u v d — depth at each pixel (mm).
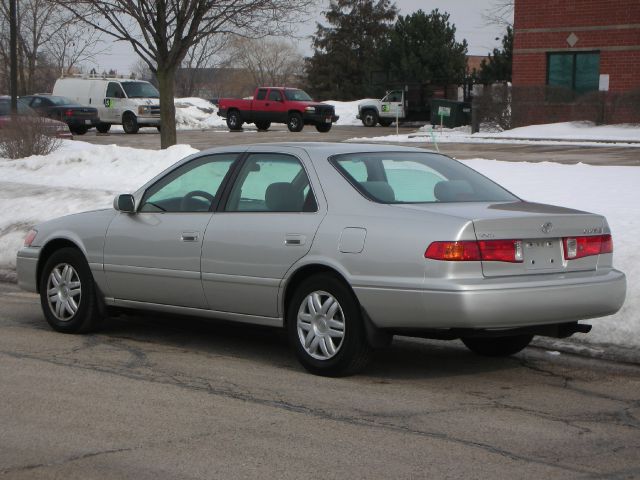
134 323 9438
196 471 5121
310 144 7871
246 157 7910
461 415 6246
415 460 5320
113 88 41500
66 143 26938
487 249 6594
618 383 7199
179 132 42812
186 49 22078
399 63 58312
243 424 5988
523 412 6348
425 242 6605
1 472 5105
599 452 5504
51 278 8883
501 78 52469
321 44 77188
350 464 5242
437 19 58312
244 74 94438
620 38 35906
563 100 35438
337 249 6988
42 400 6500
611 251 7312
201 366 7605
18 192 17000
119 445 5551
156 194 8312
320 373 7219
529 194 14695
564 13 37062
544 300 6652
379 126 50438
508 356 8102
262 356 8000
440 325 6594
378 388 6938
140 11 21438
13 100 28219
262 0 21609
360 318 6953
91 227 8617
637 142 29266
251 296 7520
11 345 8297
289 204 7430
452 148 28375
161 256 8047
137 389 6832
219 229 7691
